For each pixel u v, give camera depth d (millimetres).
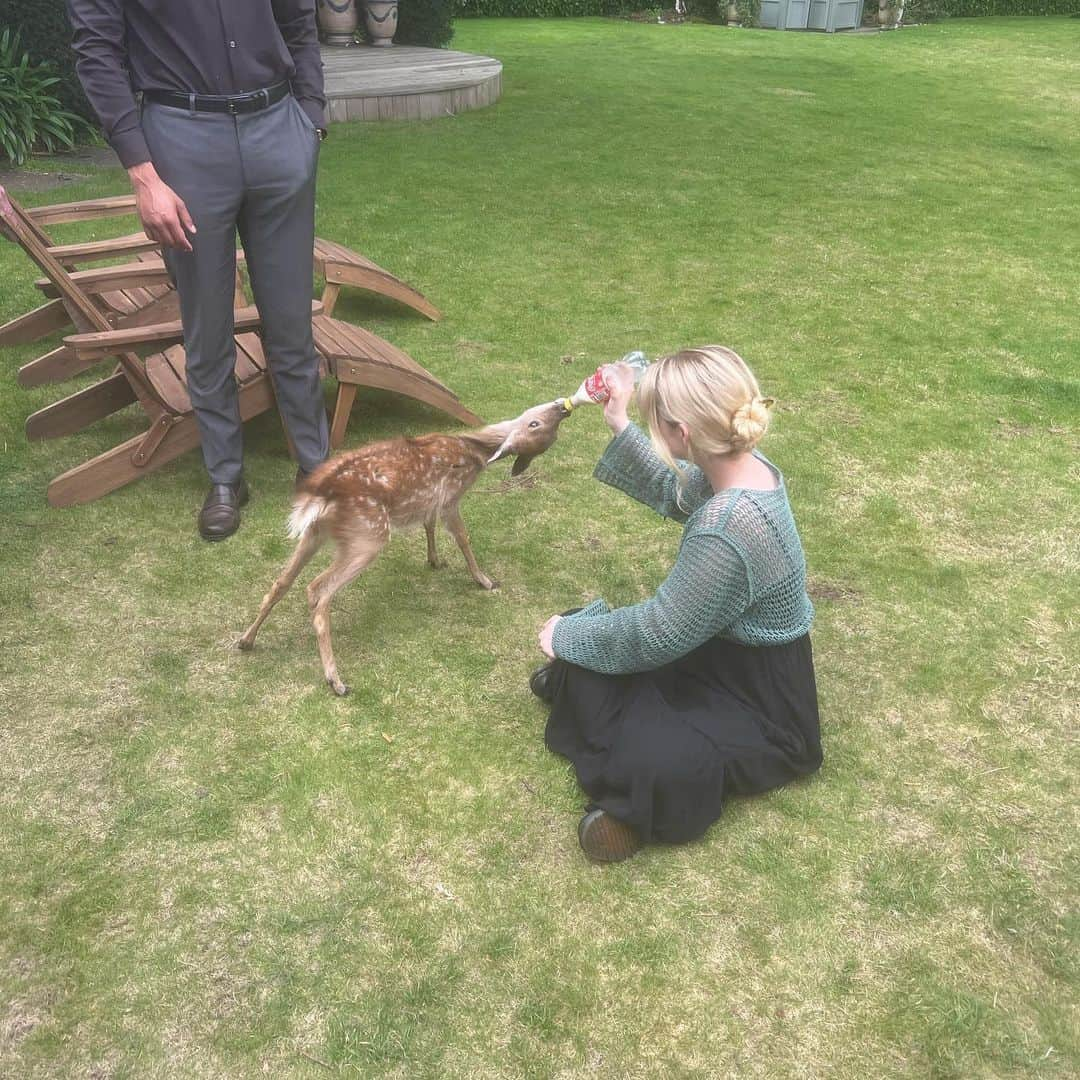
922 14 22266
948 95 13164
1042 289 6441
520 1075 1887
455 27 18938
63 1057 1890
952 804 2543
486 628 3180
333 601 3279
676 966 2105
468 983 2057
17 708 2742
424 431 4391
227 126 3232
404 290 5449
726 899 2264
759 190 8523
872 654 3086
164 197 3174
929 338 5605
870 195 8500
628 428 2732
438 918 2197
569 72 13766
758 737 2406
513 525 3762
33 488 3805
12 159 8219
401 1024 1970
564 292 6125
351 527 2760
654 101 11984
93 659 2947
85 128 9141
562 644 2469
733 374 2184
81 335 3512
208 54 3148
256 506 3789
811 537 3693
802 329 5684
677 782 2273
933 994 2055
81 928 2141
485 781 2576
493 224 7363
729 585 2225
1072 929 2203
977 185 8930
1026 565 3557
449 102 10812
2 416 4316
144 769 2562
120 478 3766
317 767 2596
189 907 2201
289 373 3740
